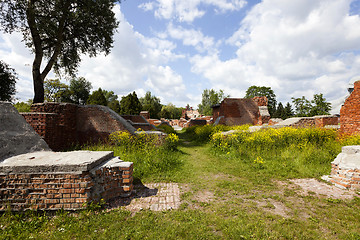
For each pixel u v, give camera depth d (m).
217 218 2.54
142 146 7.13
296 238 2.11
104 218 2.50
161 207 2.89
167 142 7.83
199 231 2.20
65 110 7.45
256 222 2.42
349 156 4.11
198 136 13.84
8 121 3.50
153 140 7.61
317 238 2.11
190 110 80.38
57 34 11.32
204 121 31.44
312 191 3.63
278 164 5.43
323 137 7.55
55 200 2.64
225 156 6.80
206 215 2.63
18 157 3.05
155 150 7.00
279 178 4.46
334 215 2.66
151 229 2.23
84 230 2.20
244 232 2.15
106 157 3.53
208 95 56.12
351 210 2.79
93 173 2.78
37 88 10.50
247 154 6.50
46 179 2.66
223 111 16.84
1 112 3.48
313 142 7.05
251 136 7.50
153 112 46.03
